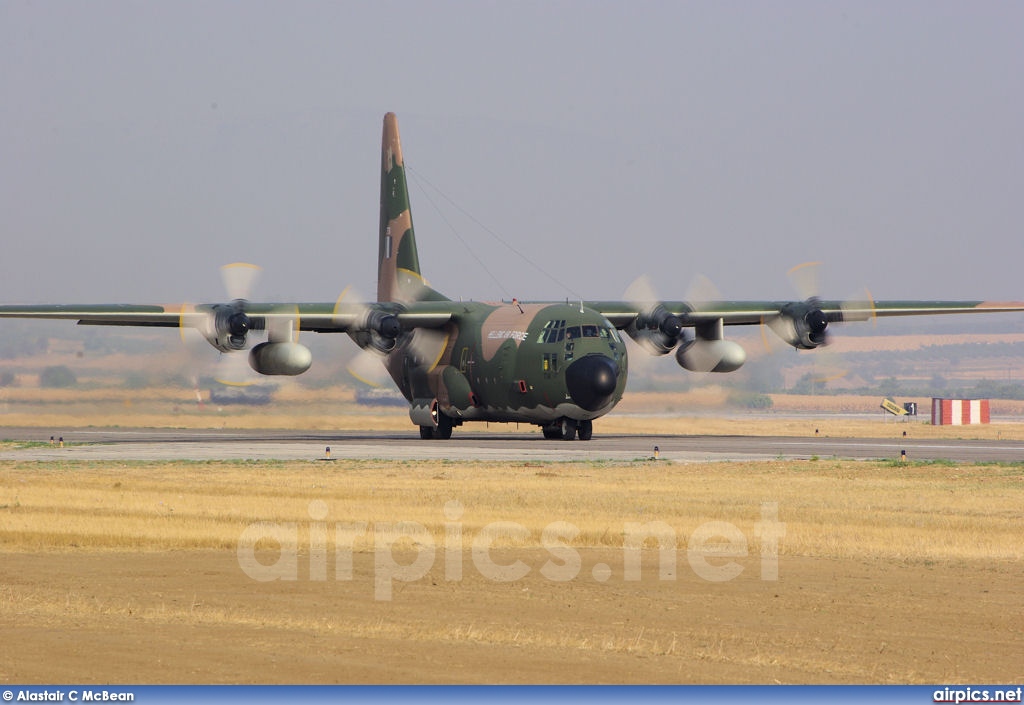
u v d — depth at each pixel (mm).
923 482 122062
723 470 134000
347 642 53906
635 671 50000
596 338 177000
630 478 124688
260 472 130125
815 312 199125
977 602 63688
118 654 51281
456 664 50438
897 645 54875
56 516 93688
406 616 59375
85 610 60094
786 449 171250
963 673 50469
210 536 83625
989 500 106875
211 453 159625
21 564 73750
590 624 58188
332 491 110500
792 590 66750
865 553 79375
